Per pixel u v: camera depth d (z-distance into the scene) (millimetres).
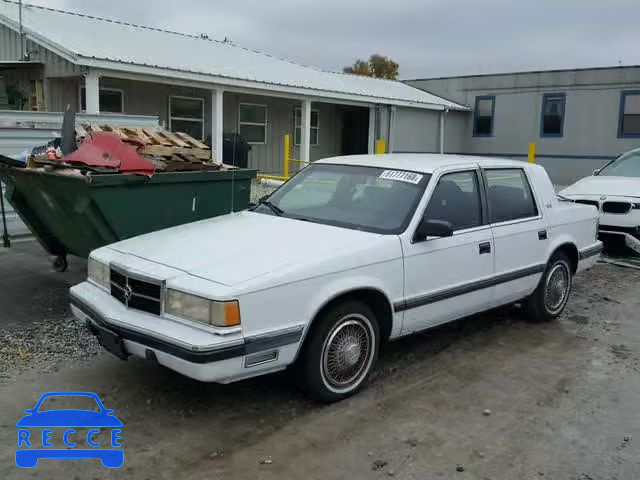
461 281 5027
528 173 6047
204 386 4512
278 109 21266
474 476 3467
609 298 7336
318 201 5258
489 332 5965
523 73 25531
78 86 15695
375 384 4656
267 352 3785
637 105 23203
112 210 5734
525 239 5684
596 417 4219
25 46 15297
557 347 5590
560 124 24953
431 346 5527
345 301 4223
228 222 5016
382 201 4938
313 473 3449
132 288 4008
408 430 3967
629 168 10523
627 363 5238
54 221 6262
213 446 3707
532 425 4082
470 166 5414
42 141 8938
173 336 3652
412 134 24859
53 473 3395
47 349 5113
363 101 21188
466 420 4125
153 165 6012
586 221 6645
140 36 18484
